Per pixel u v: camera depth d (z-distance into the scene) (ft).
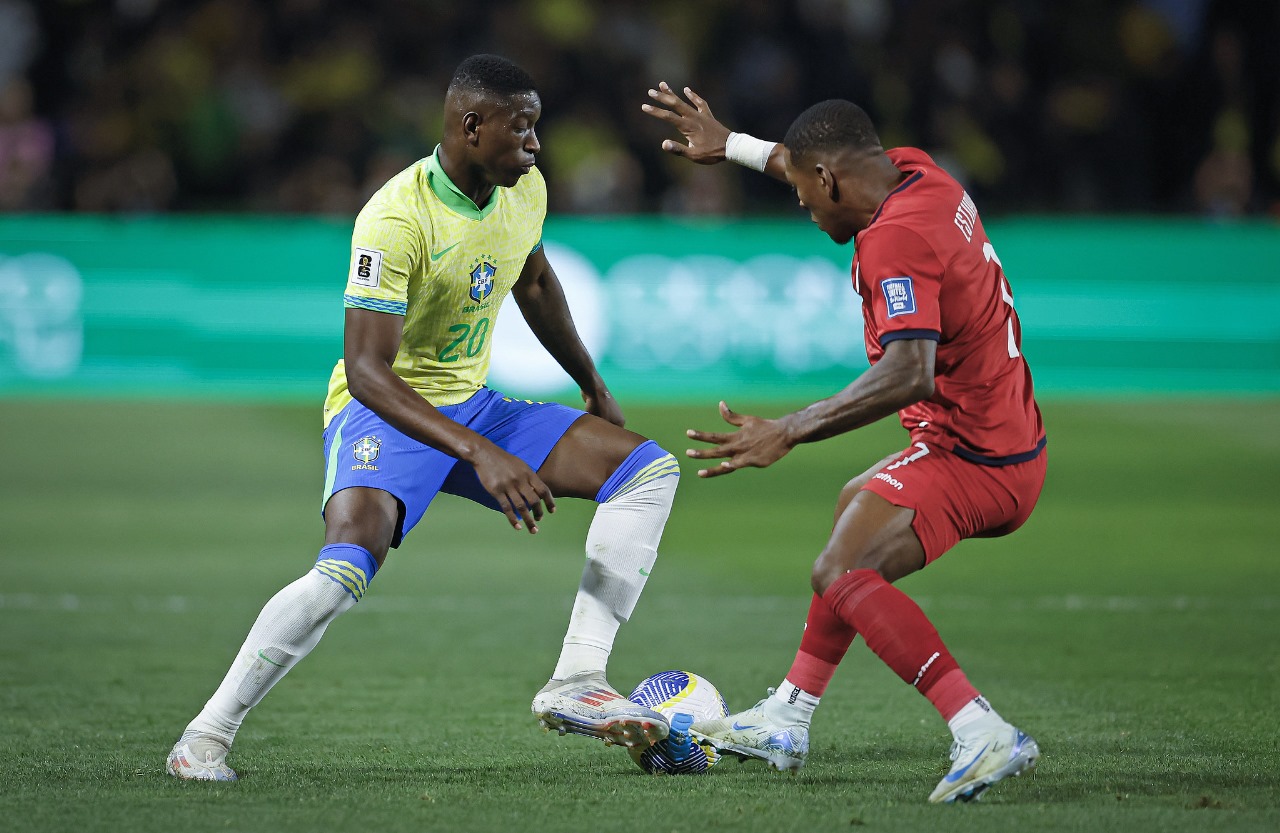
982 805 41.91
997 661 68.44
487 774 47.09
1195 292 167.53
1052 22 201.98
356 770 47.57
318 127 186.09
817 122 46.03
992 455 45.24
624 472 49.70
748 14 191.72
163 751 50.14
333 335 163.63
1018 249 166.20
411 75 192.54
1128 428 151.33
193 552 99.86
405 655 70.90
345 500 48.47
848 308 164.76
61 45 192.85
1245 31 202.08
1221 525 111.34
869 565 43.88
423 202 48.32
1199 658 68.90
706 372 163.63
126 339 161.17
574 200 178.91
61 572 92.53
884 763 49.21
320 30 191.83
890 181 45.68
